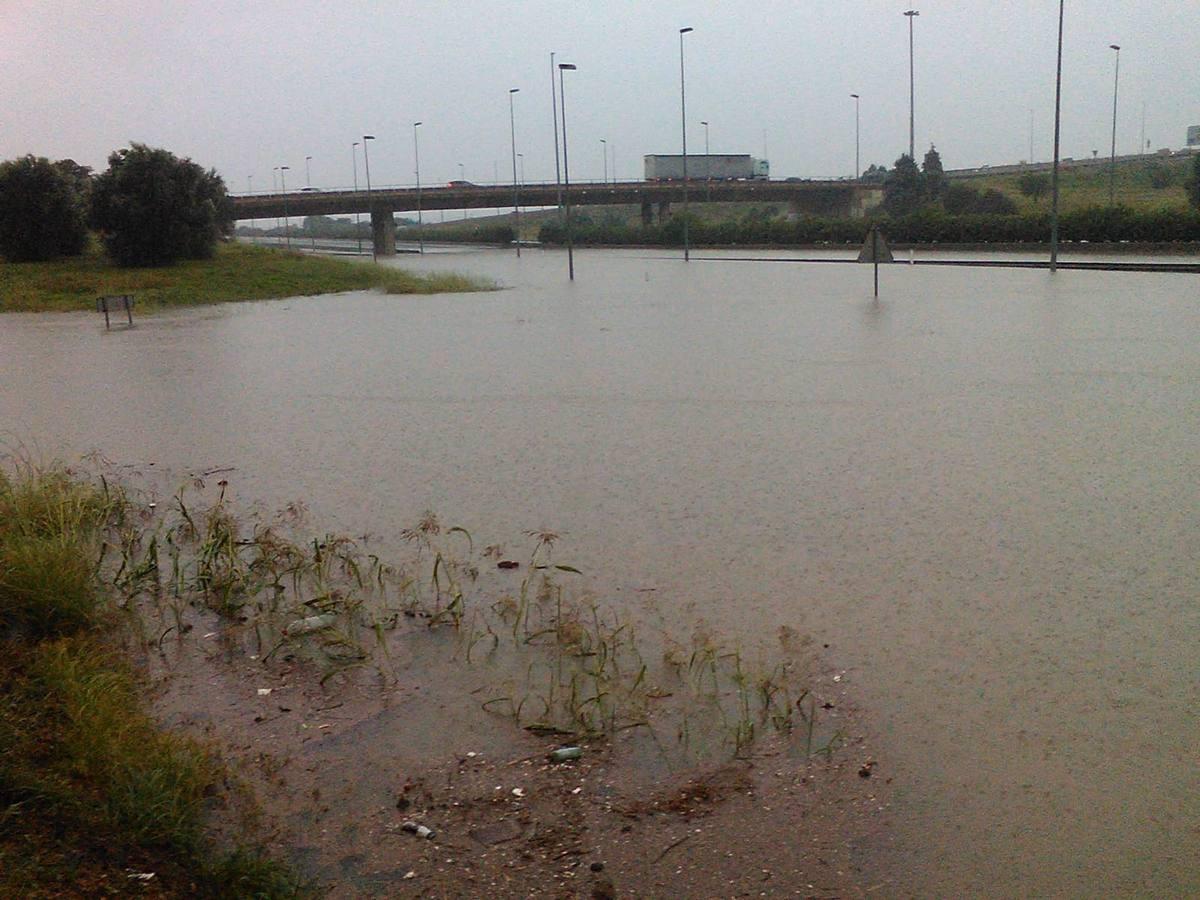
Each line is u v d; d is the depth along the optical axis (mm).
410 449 11609
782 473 10086
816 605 6820
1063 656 6000
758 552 7844
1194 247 46656
